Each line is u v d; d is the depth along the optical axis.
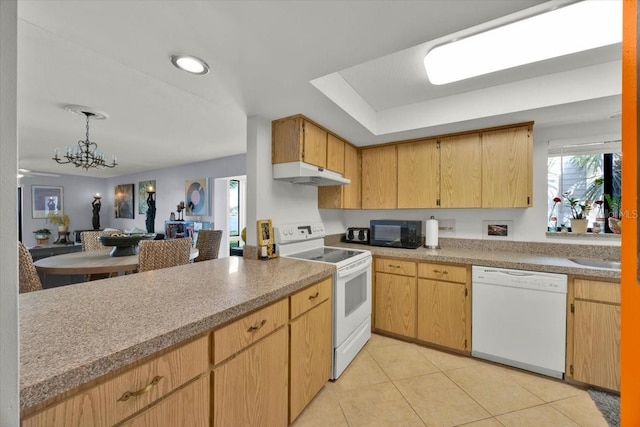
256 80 1.51
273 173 2.19
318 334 1.70
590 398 1.70
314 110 1.95
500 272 2.04
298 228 2.40
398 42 1.18
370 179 2.96
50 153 4.19
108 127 3.02
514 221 2.52
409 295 2.43
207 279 1.49
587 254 2.18
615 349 1.70
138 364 0.80
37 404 0.60
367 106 2.37
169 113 2.59
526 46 1.46
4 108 0.45
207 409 1.00
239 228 5.85
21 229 6.21
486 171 2.36
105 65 1.73
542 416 1.56
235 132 3.21
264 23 1.06
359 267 2.16
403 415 1.58
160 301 1.12
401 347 2.35
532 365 1.94
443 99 2.25
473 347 2.15
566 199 2.41
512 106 1.99
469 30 1.39
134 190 6.53
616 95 1.70
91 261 2.56
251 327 1.18
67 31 1.10
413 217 3.03
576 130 2.27
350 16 1.02
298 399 1.50
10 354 0.47
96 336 0.81
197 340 0.96
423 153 2.66
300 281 1.48
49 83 1.98
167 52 1.25
